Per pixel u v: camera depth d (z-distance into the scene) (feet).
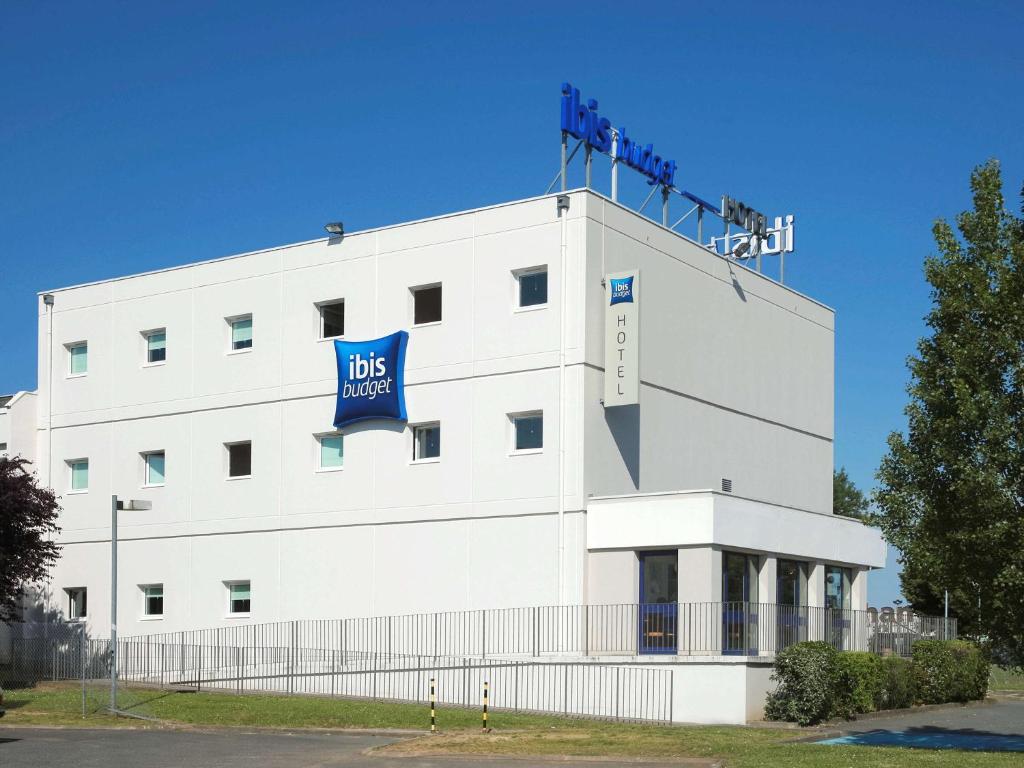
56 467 152.15
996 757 74.54
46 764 75.00
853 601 133.49
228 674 132.46
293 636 130.82
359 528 128.57
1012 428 76.95
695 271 132.67
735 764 71.92
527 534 117.80
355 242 132.16
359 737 92.27
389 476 127.24
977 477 75.97
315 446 133.18
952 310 79.56
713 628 106.73
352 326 131.44
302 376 134.51
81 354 153.48
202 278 143.23
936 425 79.00
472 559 120.78
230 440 138.82
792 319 150.20
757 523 115.14
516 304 121.80
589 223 118.42
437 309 127.24
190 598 139.33
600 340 118.83
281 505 134.21
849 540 130.82
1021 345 77.56
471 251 124.36
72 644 145.28
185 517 140.97
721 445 134.51
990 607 77.97
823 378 155.84
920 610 202.28
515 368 120.26
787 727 98.94
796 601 123.34
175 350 144.46
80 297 153.07
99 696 115.03
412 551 124.77
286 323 136.36
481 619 119.24
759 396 142.20
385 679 121.29
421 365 126.21
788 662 102.63
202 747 84.48
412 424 126.41
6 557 125.49
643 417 123.24
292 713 102.06
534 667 112.16
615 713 107.34
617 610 112.27
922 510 80.28
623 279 117.50
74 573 148.66
